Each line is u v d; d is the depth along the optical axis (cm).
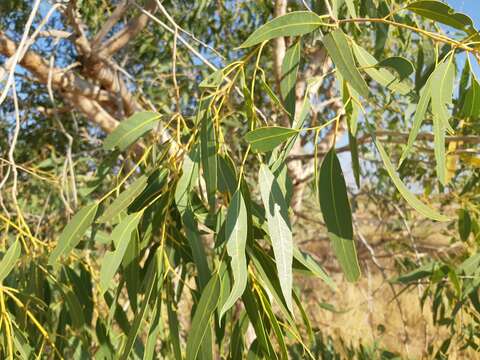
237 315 122
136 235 71
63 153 218
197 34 193
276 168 60
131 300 73
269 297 72
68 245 69
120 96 147
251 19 202
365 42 181
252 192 215
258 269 64
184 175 65
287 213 57
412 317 305
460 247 231
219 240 64
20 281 90
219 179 65
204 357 62
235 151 189
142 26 149
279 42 159
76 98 156
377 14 101
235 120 133
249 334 149
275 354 66
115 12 143
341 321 273
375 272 367
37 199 195
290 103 67
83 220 70
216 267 62
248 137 55
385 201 247
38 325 78
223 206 70
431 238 316
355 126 60
